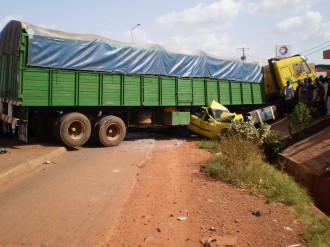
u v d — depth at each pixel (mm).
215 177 7641
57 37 10391
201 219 5125
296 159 10922
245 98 17062
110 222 4820
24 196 5934
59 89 10500
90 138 12062
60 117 10891
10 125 10898
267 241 4566
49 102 10297
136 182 7066
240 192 6723
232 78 16203
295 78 17781
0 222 4750
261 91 18141
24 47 9797
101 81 11469
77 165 8555
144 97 12711
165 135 15758
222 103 15797
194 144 12797
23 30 9766
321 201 8609
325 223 5699
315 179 9180
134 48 12344
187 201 5934
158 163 9102
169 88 13570
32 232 4430
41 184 6719
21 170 7559
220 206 5766
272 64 17578
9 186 6555
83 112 12109
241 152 8398
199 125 14070
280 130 15211
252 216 5441
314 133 13703
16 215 5023
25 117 10180
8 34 10781
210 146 11633
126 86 12156
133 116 13789
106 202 5691
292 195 6863
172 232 4613
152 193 6344
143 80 12688
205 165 8734
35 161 8359
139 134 16078
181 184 7035
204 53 14930
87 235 4375
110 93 11727
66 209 5312
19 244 4086
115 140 11953
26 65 9836
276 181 7641
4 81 11102
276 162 11953
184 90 14117
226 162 8250
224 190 6730
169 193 6379
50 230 4504
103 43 11484
